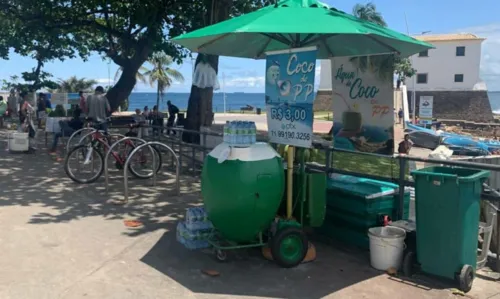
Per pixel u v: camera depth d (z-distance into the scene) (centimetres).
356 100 642
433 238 449
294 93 496
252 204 467
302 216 519
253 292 436
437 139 2153
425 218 454
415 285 453
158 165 961
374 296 429
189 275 470
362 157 632
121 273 471
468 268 437
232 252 533
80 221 637
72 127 1228
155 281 455
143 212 690
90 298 416
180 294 428
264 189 469
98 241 561
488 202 516
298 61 490
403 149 1591
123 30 1981
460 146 1955
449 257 441
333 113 676
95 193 800
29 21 1798
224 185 468
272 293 434
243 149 474
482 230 488
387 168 604
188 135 1317
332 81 675
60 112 1906
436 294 434
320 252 544
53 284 441
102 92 1098
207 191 487
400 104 3578
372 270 490
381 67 610
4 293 420
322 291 439
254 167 468
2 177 912
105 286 441
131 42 1905
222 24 498
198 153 1049
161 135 1155
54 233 584
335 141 671
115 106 2033
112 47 2048
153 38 1759
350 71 648
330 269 493
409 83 5559
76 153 888
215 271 477
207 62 1103
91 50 2272
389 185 573
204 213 543
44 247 535
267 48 650
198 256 521
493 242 535
